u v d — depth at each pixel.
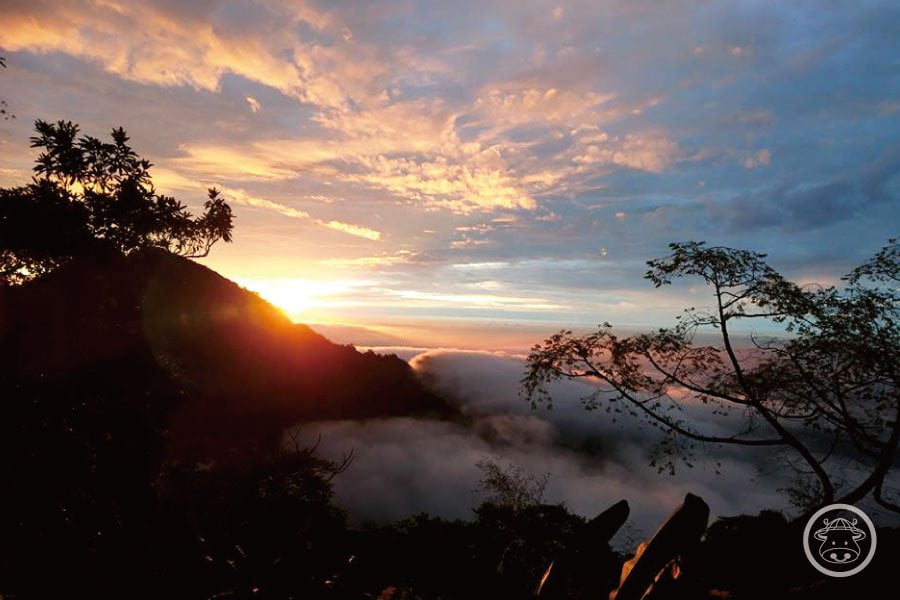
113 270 8.19
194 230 9.19
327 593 6.24
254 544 6.77
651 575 2.85
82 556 6.08
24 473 6.32
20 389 6.68
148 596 5.82
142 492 7.16
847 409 9.08
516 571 5.90
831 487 8.37
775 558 4.14
